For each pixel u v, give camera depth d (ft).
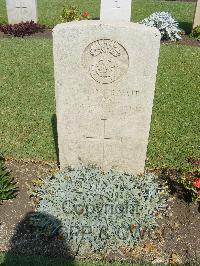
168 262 3.44
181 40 9.35
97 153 4.21
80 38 3.49
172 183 4.33
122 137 4.07
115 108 3.86
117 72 3.65
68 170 4.24
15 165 4.60
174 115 5.76
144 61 3.57
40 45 8.40
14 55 7.82
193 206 4.02
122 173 4.20
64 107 3.89
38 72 7.09
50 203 3.81
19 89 6.44
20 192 4.17
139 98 3.78
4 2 11.94
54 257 3.46
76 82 3.72
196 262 3.45
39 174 4.46
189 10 11.98
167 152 4.87
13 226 3.76
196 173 4.47
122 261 3.41
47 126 5.39
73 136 4.09
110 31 3.44
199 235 3.72
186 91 6.56
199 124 5.54
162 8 12.03
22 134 5.20
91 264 3.31
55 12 11.09
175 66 7.59
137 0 12.82
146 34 3.43
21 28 9.16
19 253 3.49
